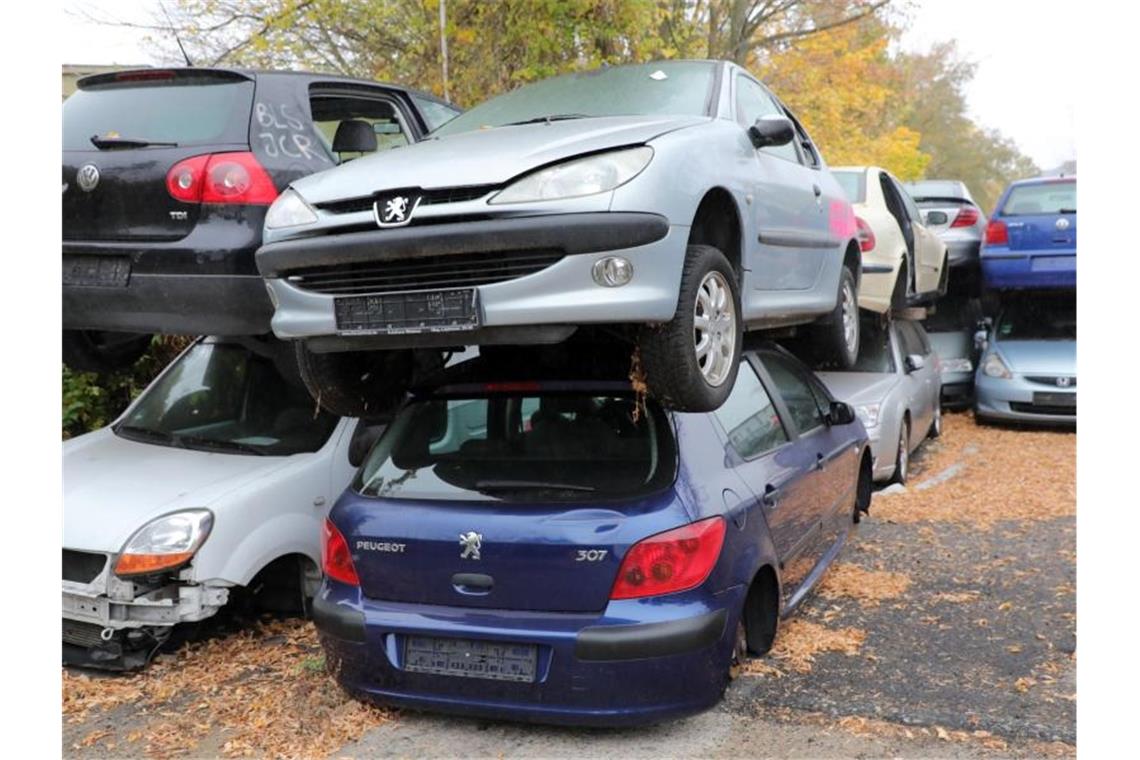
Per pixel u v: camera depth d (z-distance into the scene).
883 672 4.72
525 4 10.34
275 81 5.51
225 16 11.50
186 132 5.29
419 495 4.25
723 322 4.39
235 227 5.06
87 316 5.32
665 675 3.84
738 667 4.44
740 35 14.61
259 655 5.18
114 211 5.21
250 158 5.15
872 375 9.55
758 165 5.08
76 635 5.08
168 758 4.12
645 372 4.09
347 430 5.75
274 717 4.43
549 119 4.96
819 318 6.59
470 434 4.40
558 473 4.14
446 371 4.73
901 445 9.14
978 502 8.43
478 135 4.53
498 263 3.89
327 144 5.62
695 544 3.94
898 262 8.99
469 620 3.99
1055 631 5.28
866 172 9.40
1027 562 6.63
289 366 5.96
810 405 5.96
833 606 5.69
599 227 3.75
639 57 10.72
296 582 5.62
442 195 3.98
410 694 4.09
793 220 5.56
